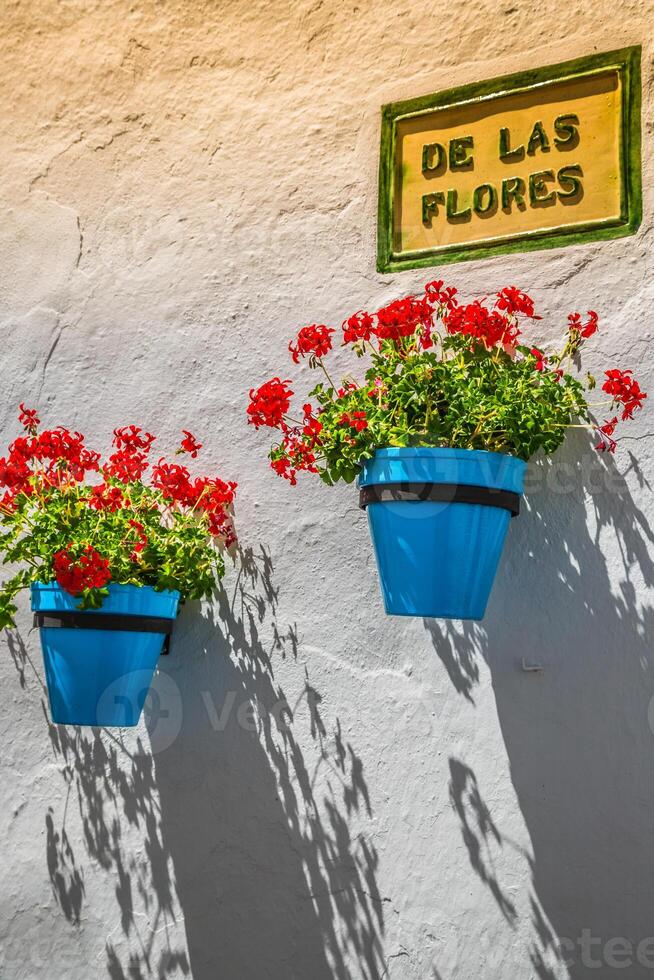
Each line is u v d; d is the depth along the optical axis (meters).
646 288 2.18
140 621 2.28
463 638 2.25
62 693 2.27
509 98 2.38
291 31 2.70
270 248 2.65
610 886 2.03
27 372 2.92
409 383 2.06
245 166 2.71
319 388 2.24
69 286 2.90
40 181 2.98
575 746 2.11
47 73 3.02
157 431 2.71
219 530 2.54
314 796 2.35
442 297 2.20
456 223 2.42
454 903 2.16
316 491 2.48
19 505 2.45
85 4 2.99
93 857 2.57
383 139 2.53
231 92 2.76
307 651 2.42
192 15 2.84
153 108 2.86
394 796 2.27
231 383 2.64
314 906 2.31
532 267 2.31
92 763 2.62
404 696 2.29
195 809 2.48
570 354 2.23
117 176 2.88
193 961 2.41
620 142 2.25
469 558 2.00
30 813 2.67
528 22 2.38
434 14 2.51
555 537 2.19
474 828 2.17
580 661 2.13
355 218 2.55
